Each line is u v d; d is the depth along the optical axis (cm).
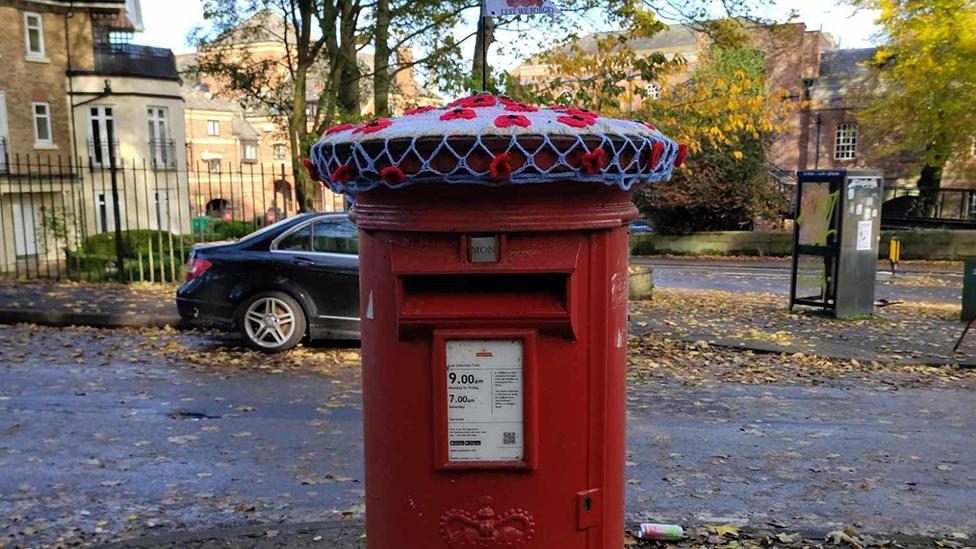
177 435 583
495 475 200
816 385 795
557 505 202
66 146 2772
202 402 675
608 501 210
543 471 200
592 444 204
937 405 720
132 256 1513
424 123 185
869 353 937
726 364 884
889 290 1612
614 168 188
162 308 1086
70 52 2755
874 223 1182
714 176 2416
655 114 1208
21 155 2591
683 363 885
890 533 409
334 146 197
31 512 436
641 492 478
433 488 202
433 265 189
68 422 612
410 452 203
